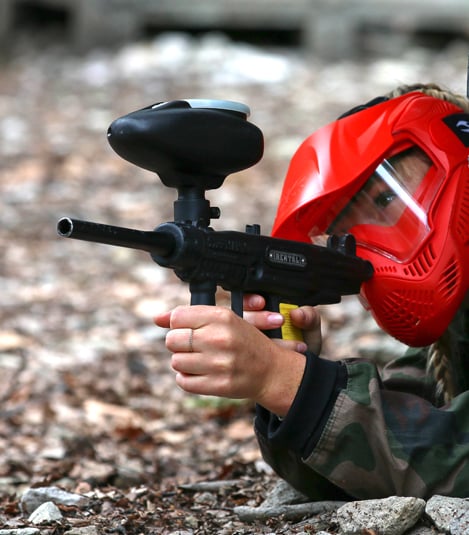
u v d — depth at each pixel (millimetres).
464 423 3926
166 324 3791
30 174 14742
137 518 4625
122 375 8219
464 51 21578
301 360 3801
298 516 4336
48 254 11859
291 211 4039
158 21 22797
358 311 9461
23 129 16859
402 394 3994
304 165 4129
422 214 3986
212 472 5914
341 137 4117
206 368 3559
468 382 4391
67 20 23844
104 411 7297
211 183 3688
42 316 9797
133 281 10969
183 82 19625
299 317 4016
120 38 22719
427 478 3873
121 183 14641
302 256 3797
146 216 13266
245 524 4426
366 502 3904
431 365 4523
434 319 3979
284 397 3771
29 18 23672
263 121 17312
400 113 4074
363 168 4000
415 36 22531
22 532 4230
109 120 17438
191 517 4637
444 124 4062
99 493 5297
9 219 13023
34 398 7629
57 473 5832
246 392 3662
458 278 3941
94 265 11516
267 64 20609
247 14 22406
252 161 3711
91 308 10078
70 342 9000
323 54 22078
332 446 3840
